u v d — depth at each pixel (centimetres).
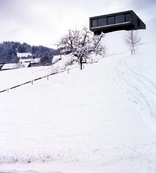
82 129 1363
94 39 3972
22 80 4259
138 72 2295
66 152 1075
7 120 1728
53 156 1046
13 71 5566
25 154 1091
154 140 1095
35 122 1600
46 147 1167
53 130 1409
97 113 1597
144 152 981
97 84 2320
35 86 2827
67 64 3859
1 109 2064
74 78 2797
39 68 5709
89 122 1461
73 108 1783
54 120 1588
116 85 2145
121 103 1703
